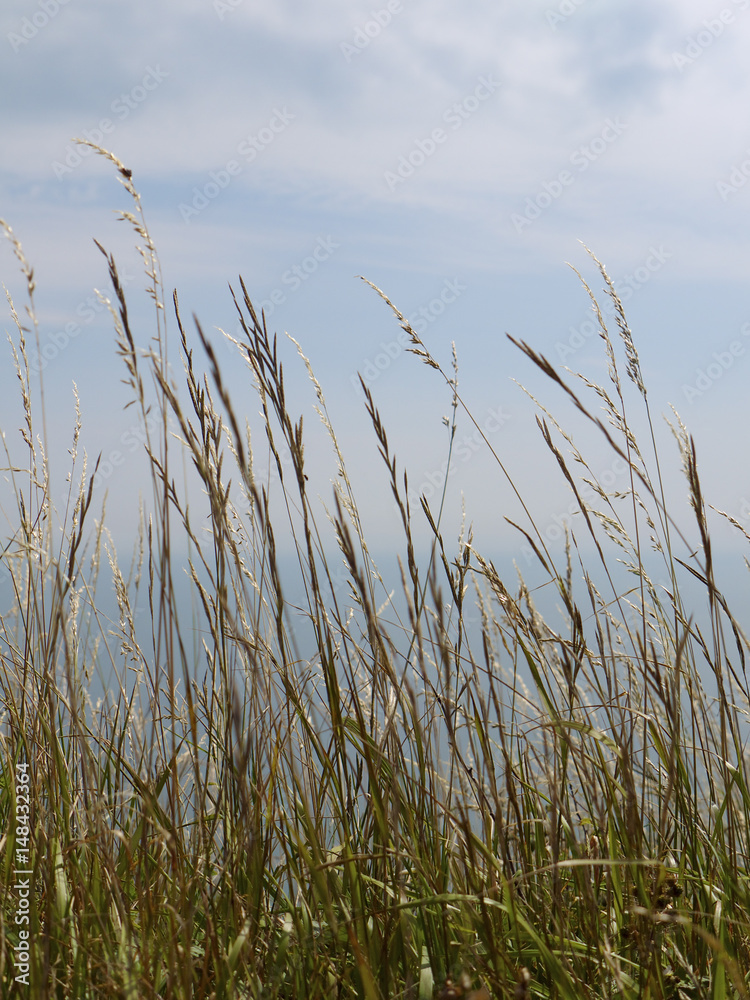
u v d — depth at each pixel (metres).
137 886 1.88
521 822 1.79
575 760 1.80
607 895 1.91
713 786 1.89
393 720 1.76
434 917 1.73
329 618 1.99
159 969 1.67
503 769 1.78
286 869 1.91
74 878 1.79
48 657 1.84
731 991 1.64
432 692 1.78
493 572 1.76
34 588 2.04
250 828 1.74
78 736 1.95
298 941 1.69
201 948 1.81
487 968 1.58
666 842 1.90
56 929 1.66
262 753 1.90
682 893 1.79
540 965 1.79
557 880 1.67
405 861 1.88
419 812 1.80
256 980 1.57
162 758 2.00
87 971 1.57
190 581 1.92
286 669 1.79
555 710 1.76
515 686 1.96
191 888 1.70
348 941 1.72
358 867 1.77
